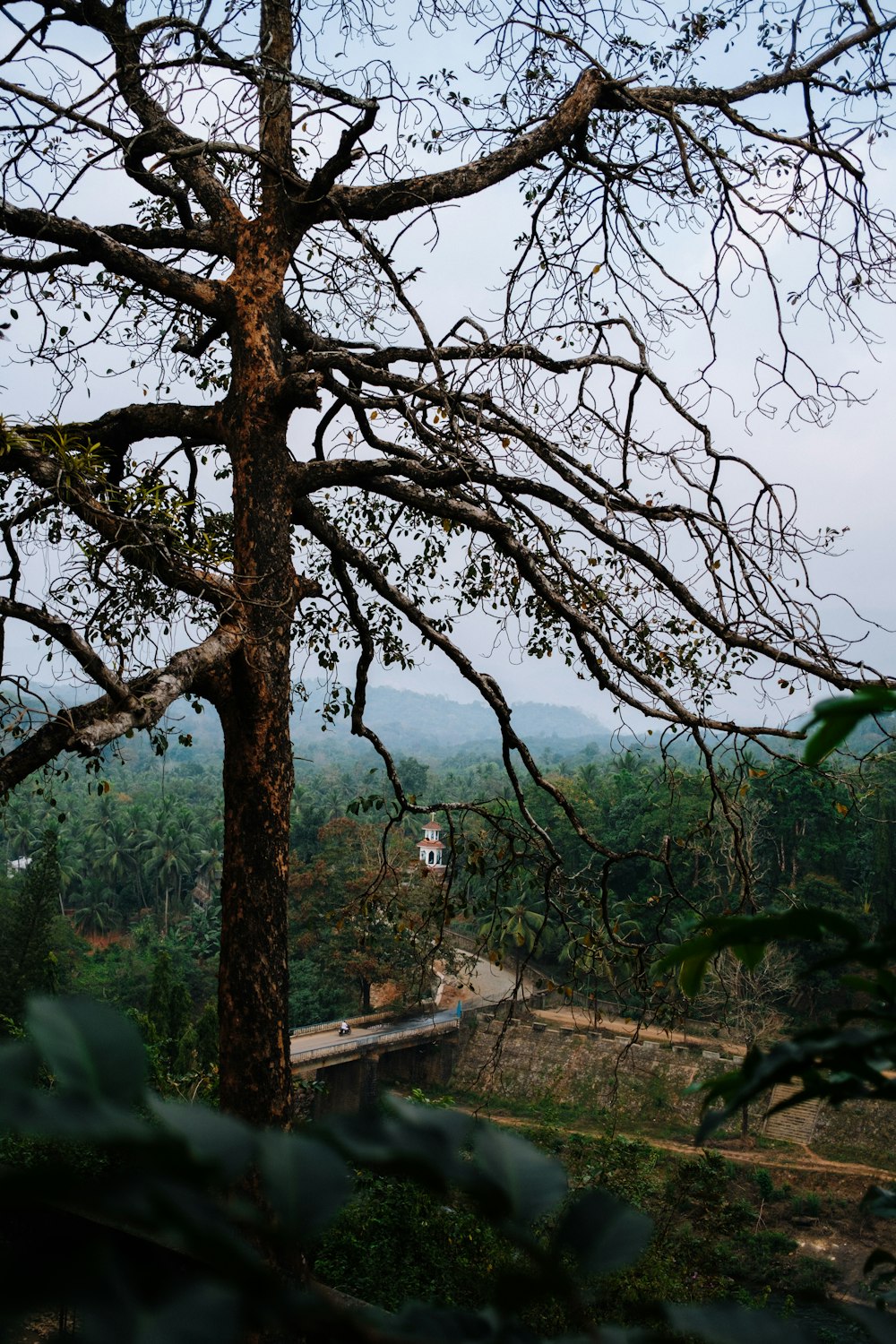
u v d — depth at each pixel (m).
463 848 9.10
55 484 6.25
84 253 7.64
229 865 6.93
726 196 9.02
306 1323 0.45
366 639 9.25
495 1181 0.54
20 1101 0.43
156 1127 0.46
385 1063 37.25
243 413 7.56
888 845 32.69
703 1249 10.13
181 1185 0.45
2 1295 0.39
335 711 9.59
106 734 5.15
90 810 71.50
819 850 33.44
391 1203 9.38
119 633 8.18
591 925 8.66
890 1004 0.84
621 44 8.96
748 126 8.92
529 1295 0.54
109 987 50.09
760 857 32.50
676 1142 32.50
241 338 7.77
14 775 5.32
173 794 74.81
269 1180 0.47
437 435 8.04
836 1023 0.82
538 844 8.91
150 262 7.78
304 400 7.26
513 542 7.89
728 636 7.94
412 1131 0.56
